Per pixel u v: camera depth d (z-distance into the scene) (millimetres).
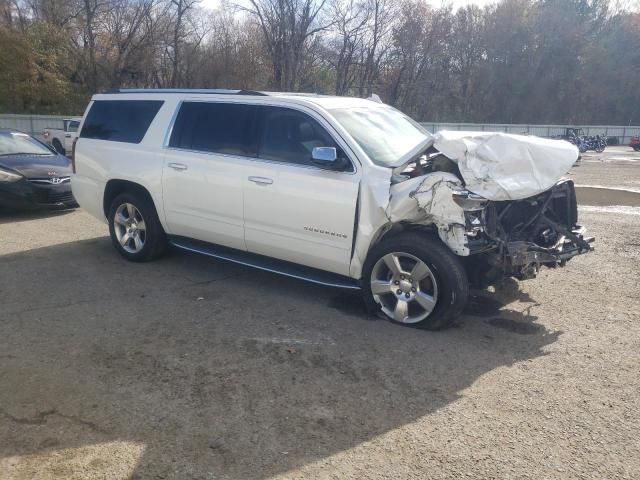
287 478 2807
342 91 40156
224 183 5465
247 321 4812
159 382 3727
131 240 6586
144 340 4379
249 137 5391
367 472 2867
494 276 4707
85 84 42406
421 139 5562
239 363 4023
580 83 62094
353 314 5020
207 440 3102
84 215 9352
